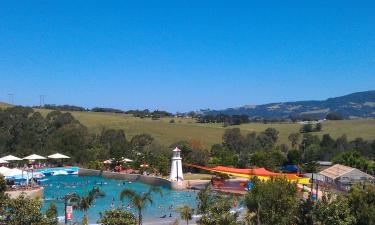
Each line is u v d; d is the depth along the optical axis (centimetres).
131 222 7069
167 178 16650
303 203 5991
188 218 8875
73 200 8431
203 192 7731
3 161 17950
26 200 5894
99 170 19788
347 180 13425
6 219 5822
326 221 5756
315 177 15112
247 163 19675
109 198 13725
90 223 9581
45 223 5894
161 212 11331
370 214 5725
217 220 6731
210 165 19212
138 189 15912
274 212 6228
